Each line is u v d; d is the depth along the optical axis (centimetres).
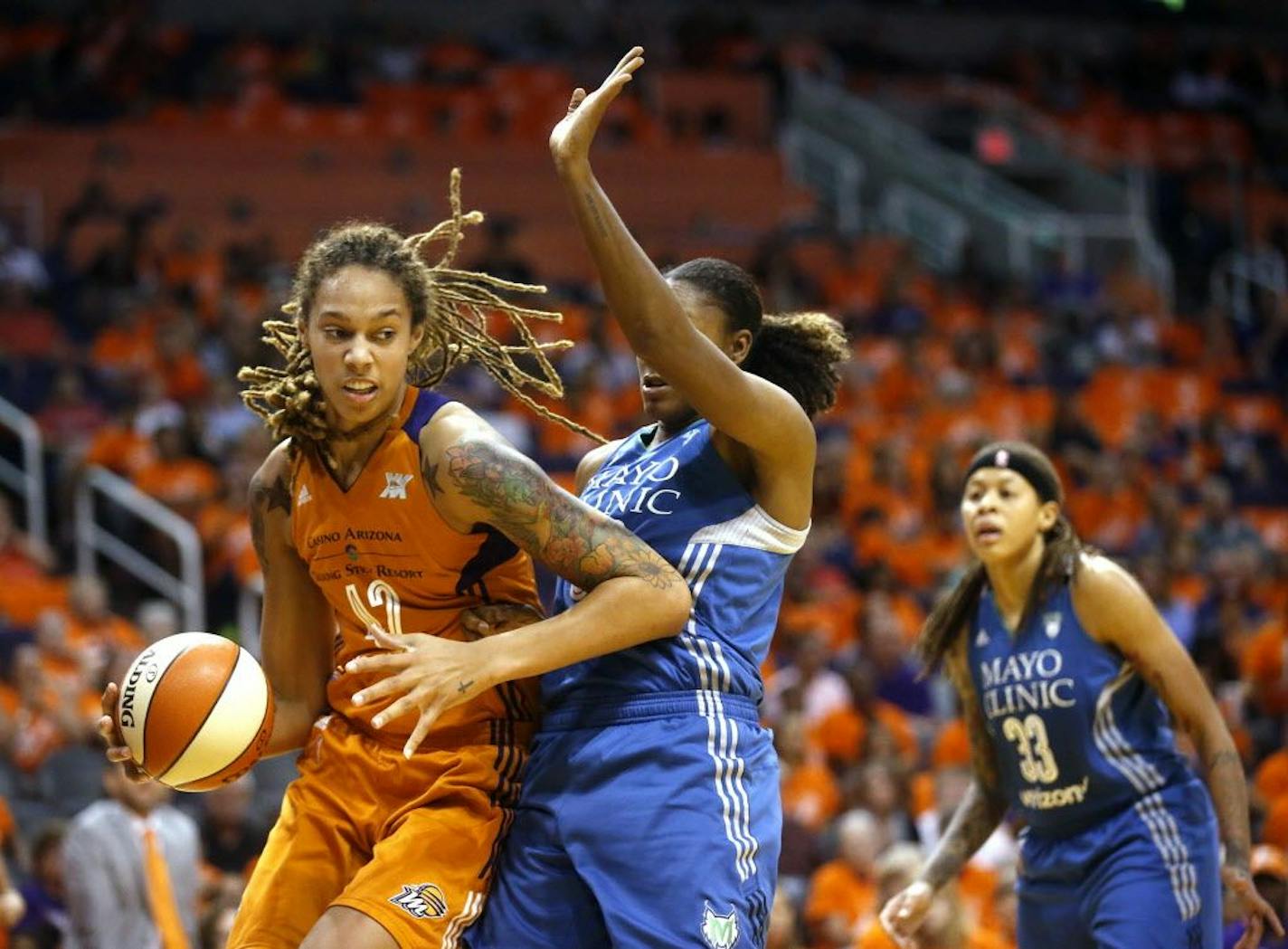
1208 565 1764
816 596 1535
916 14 3197
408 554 463
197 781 460
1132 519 1831
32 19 2612
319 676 505
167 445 1551
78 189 2294
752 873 462
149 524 1466
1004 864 1026
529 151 2550
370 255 454
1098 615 635
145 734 455
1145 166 2812
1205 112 3114
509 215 2473
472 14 2917
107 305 1955
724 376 452
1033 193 2867
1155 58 3175
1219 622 1558
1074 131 3016
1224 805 619
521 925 460
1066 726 639
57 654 1197
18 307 1919
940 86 3019
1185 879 626
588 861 455
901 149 2714
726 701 471
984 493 656
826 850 1107
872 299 2344
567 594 492
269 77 2614
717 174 2627
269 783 1189
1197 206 2806
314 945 441
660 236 2483
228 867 1011
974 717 683
